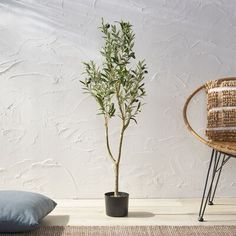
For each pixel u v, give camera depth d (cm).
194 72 474
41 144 469
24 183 470
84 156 472
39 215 382
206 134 435
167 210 439
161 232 380
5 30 461
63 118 469
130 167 475
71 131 470
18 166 469
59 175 471
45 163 470
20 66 463
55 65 465
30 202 386
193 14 471
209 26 472
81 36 464
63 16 463
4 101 464
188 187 480
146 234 376
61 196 473
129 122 471
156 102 473
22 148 468
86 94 468
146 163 476
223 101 432
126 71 410
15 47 462
